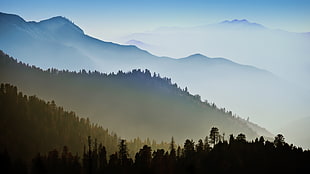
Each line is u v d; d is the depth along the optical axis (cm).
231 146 9719
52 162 10369
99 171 10144
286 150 9694
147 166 9362
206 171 8950
